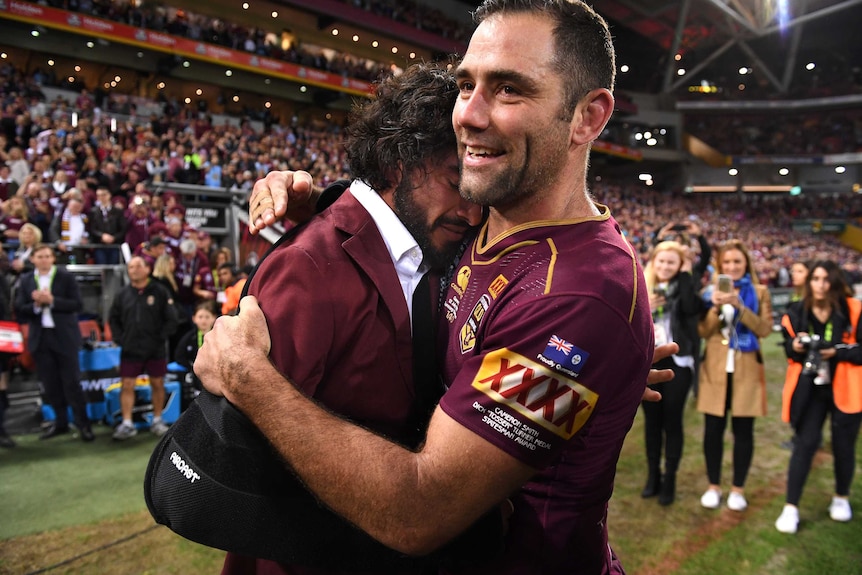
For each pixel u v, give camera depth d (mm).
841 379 3049
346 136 1124
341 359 968
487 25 889
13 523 3086
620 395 917
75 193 6938
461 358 991
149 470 976
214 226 10094
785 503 3404
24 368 5617
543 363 815
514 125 864
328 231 1014
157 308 4531
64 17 13969
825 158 30344
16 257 5422
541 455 828
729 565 2730
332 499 815
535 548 976
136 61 16922
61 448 4281
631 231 20234
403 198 1050
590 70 901
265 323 914
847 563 2729
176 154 10664
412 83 1066
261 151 13859
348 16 19875
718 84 34281
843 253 25625
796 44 30594
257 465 866
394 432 1032
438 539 821
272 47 18406
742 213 29266
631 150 29547
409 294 1058
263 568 1079
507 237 973
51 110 11633
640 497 3500
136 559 2754
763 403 3215
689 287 3242
